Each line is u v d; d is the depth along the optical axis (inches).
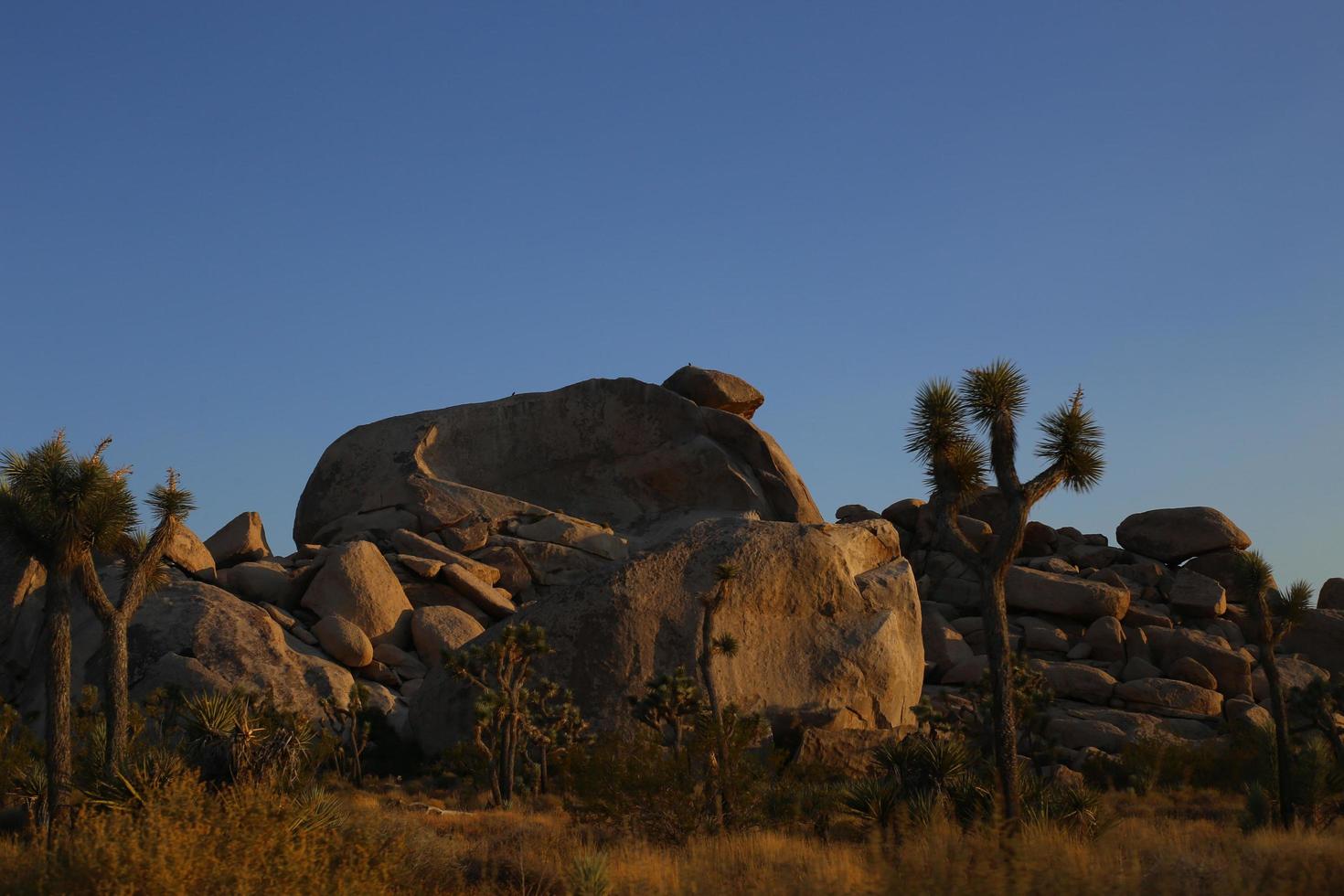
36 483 786.2
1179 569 2908.5
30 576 2091.5
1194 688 2319.1
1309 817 954.1
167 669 1878.7
